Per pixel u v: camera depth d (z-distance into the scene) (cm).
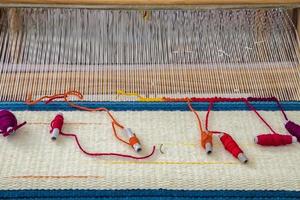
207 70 105
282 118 92
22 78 102
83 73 103
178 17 118
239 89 101
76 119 90
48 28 114
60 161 82
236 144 84
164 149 85
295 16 114
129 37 113
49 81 101
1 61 106
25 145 85
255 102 95
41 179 80
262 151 85
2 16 113
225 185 80
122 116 91
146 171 81
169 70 105
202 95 99
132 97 98
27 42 111
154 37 114
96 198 79
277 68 106
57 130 85
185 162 83
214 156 84
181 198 79
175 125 90
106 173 81
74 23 116
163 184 80
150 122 90
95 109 92
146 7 94
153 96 99
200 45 112
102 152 84
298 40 111
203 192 79
